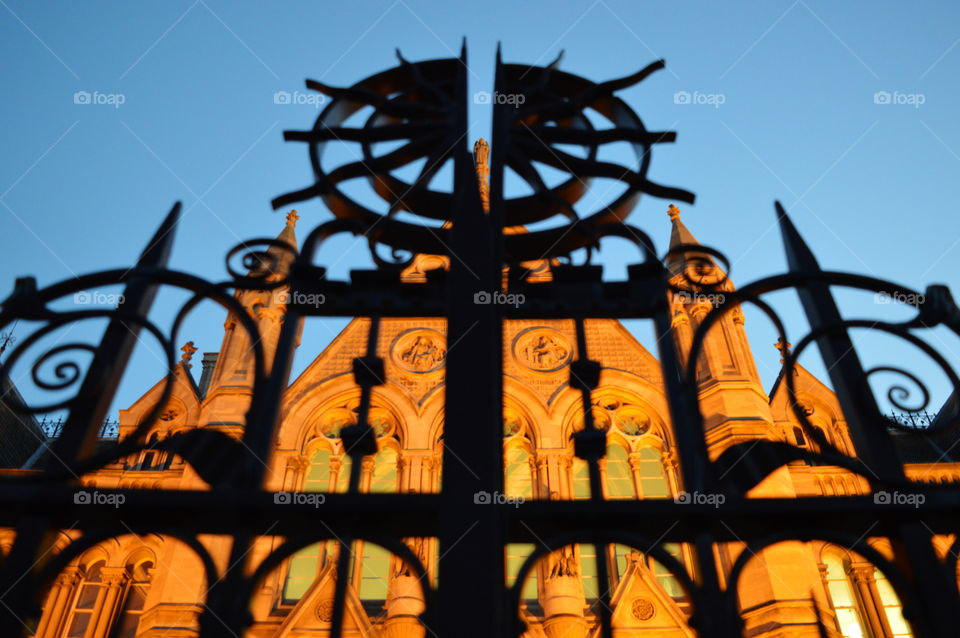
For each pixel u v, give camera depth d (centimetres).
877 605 1502
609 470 1762
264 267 373
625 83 452
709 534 296
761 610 1408
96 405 313
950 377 341
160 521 287
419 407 1809
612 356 1959
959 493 303
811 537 296
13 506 283
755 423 1731
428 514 287
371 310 362
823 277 367
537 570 1540
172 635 1319
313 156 417
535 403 1834
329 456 1766
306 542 282
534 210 416
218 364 1872
